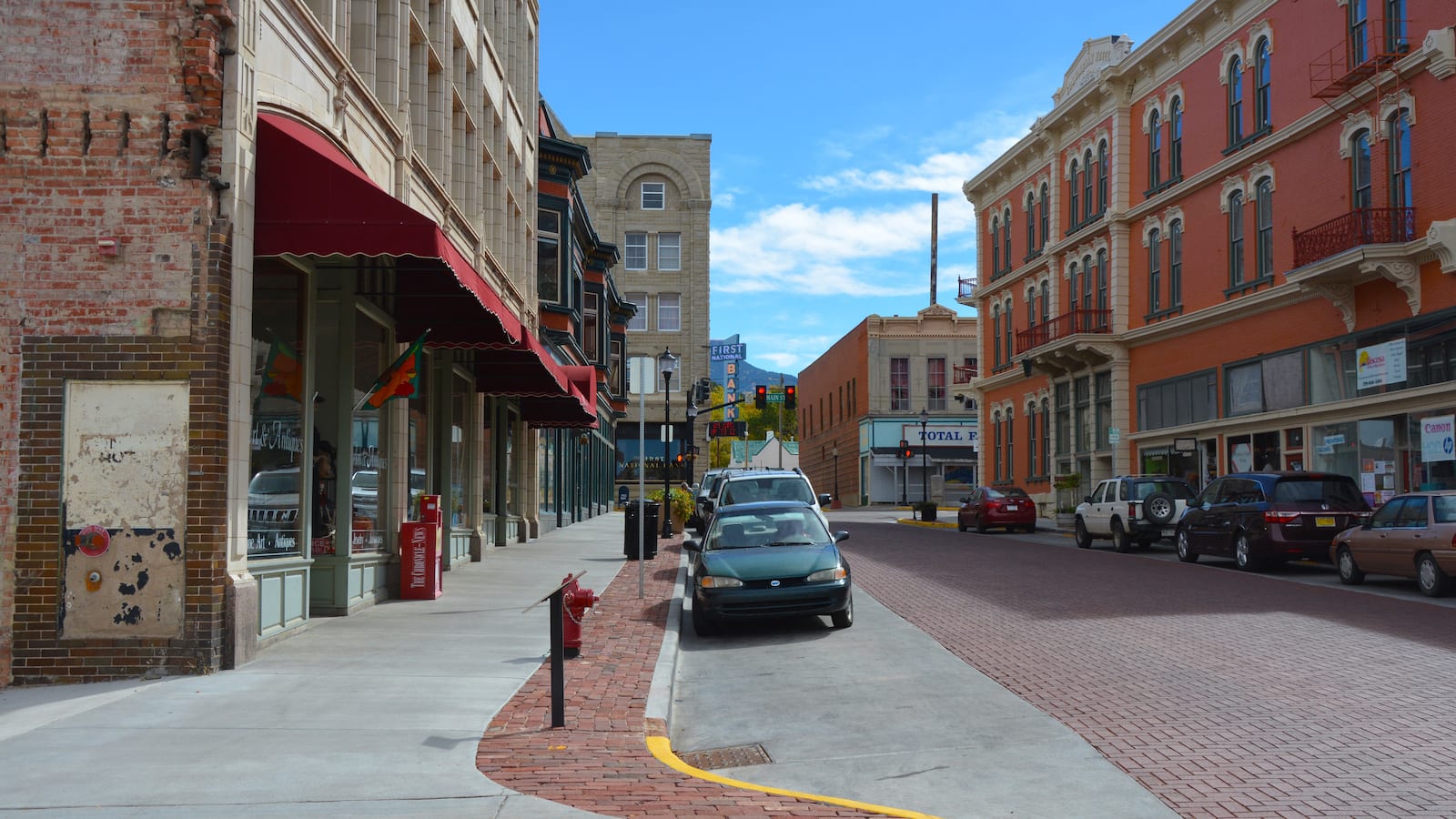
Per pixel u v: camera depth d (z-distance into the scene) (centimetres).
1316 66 2753
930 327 7012
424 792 620
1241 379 3112
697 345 6694
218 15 966
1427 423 2316
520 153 2744
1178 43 3419
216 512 956
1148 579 1850
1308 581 1817
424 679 958
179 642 952
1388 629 1230
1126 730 805
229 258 968
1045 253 4341
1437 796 625
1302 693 909
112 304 950
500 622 1320
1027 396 4606
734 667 1155
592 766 689
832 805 616
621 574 1939
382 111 1445
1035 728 823
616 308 5116
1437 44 2302
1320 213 2750
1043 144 4397
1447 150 2322
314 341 1249
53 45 962
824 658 1176
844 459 7806
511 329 1452
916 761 750
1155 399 3594
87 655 945
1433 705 851
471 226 2077
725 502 2031
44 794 605
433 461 1917
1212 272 3250
